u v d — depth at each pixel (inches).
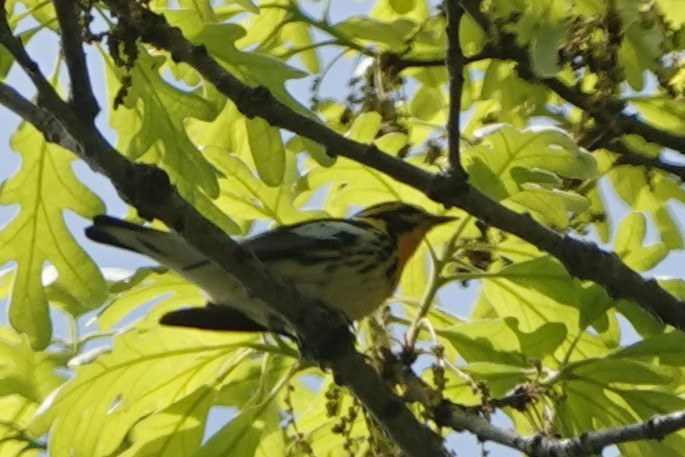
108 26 383.2
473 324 412.5
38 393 438.0
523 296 444.5
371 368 354.6
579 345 439.5
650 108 463.8
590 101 420.2
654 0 404.8
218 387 421.1
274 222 446.6
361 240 415.8
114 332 446.0
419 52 451.2
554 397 376.2
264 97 347.6
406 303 437.4
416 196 442.0
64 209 415.8
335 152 350.9
